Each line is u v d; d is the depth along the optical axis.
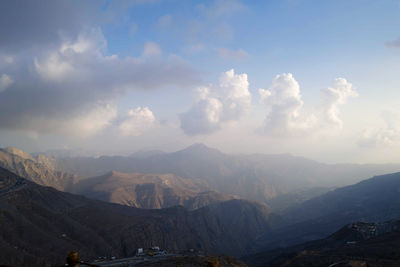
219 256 134.62
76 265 13.31
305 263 144.75
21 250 165.25
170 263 117.06
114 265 134.00
